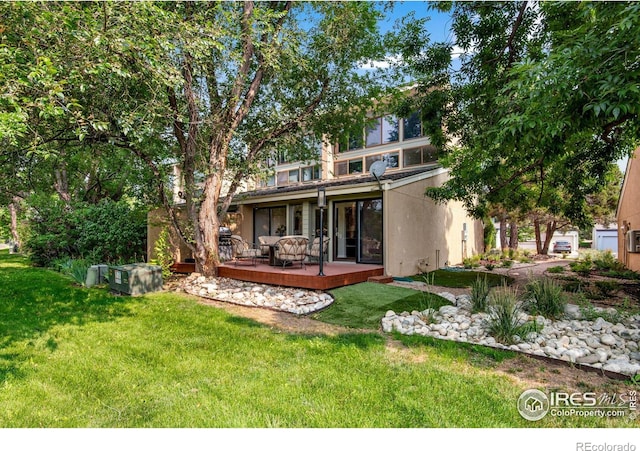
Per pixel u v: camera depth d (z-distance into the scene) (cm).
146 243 1192
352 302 628
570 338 407
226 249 1209
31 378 324
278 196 1176
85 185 1786
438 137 902
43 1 407
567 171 890
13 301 652
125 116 578
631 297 667
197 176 930
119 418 259
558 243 2303
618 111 342
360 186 955
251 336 443
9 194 988
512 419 253
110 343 420
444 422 249
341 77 959
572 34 421
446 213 1298
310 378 318
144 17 479
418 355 375
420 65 826
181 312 571
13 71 410
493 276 992
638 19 329
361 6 873
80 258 1212
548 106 412
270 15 698
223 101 851
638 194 1053
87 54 461
